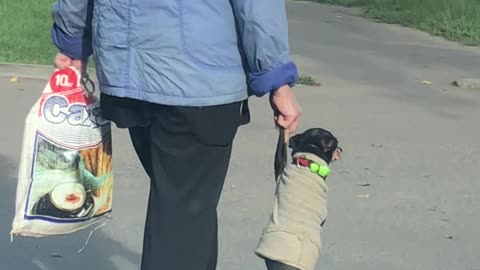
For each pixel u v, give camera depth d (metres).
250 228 5.54
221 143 3.08
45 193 3.51
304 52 13.75
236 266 4.89
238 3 2.92
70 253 5.00
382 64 12.96
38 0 15.47
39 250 5.02
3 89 9.46
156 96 2.98
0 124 7.95
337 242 5.38
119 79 3.02
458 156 7.68
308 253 3.30
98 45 3.08
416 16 17.98
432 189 6.62
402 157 7.55
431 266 5.07
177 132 3.03
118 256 5.00
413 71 12.44
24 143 3.51
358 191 6.48
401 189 6.59
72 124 3.52
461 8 17.47
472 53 14.59
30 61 10.97
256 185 6.49
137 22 2.96
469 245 5.45
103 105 3.19
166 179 3.09
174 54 2.94
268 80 2.99
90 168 3.56
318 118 9.02
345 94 10.51
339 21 18.34
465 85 11.34
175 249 3.10
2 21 13.35
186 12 2.93
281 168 3.46
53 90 3.53
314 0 22.47
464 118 9.41
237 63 3.03
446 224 5.83
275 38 2.94
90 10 3.39
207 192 3.12
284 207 3.38
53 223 3.55
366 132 8.47
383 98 10.38
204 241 3.13
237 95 3.04
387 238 5.50
